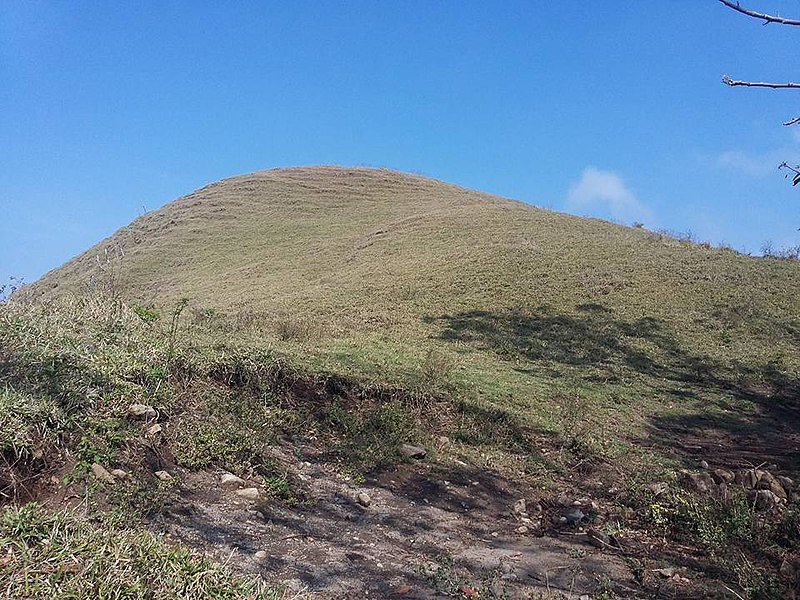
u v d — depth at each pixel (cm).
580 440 738
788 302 1672
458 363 1106
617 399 1024
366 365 902
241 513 449
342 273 2264
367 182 4609
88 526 338
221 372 687
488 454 692
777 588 396
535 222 2783
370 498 537
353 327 1389
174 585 296
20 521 319
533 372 1145
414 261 2253
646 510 552
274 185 4544
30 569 286
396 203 4022
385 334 1338
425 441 687
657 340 1445
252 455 534
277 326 1175
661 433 895
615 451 749
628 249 2178
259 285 2333
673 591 411
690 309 1644
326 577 379
